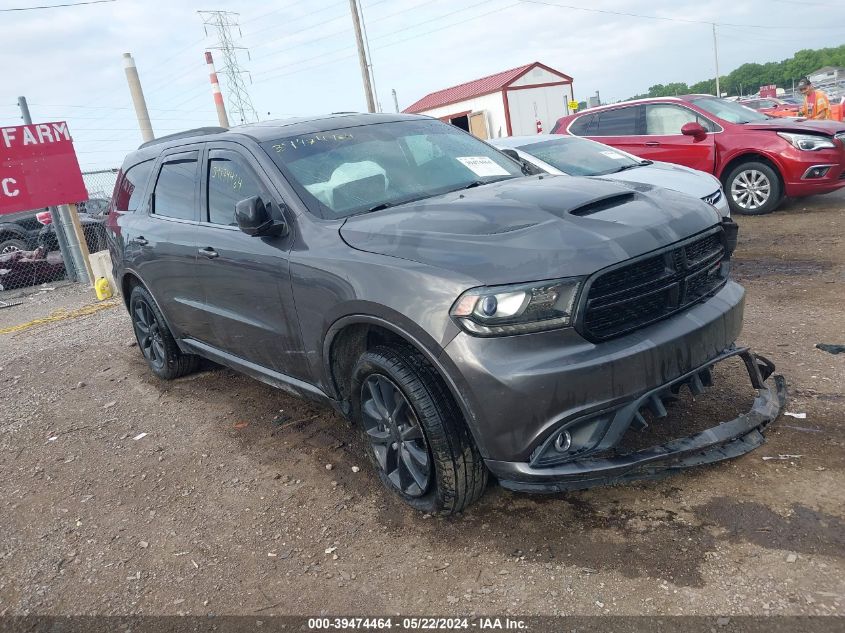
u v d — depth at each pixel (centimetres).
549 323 257
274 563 302
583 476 266
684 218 300
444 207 320
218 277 401
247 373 431
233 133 416
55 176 1095
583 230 276
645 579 253
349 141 396
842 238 716
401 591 271
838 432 328
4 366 692
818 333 460
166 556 321
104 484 404
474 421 269
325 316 321
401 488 318
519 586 261
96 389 576
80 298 1072
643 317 276
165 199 475
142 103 3512
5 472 443
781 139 855
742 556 256
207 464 407
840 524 264
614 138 993
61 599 302
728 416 355
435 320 268
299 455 398
